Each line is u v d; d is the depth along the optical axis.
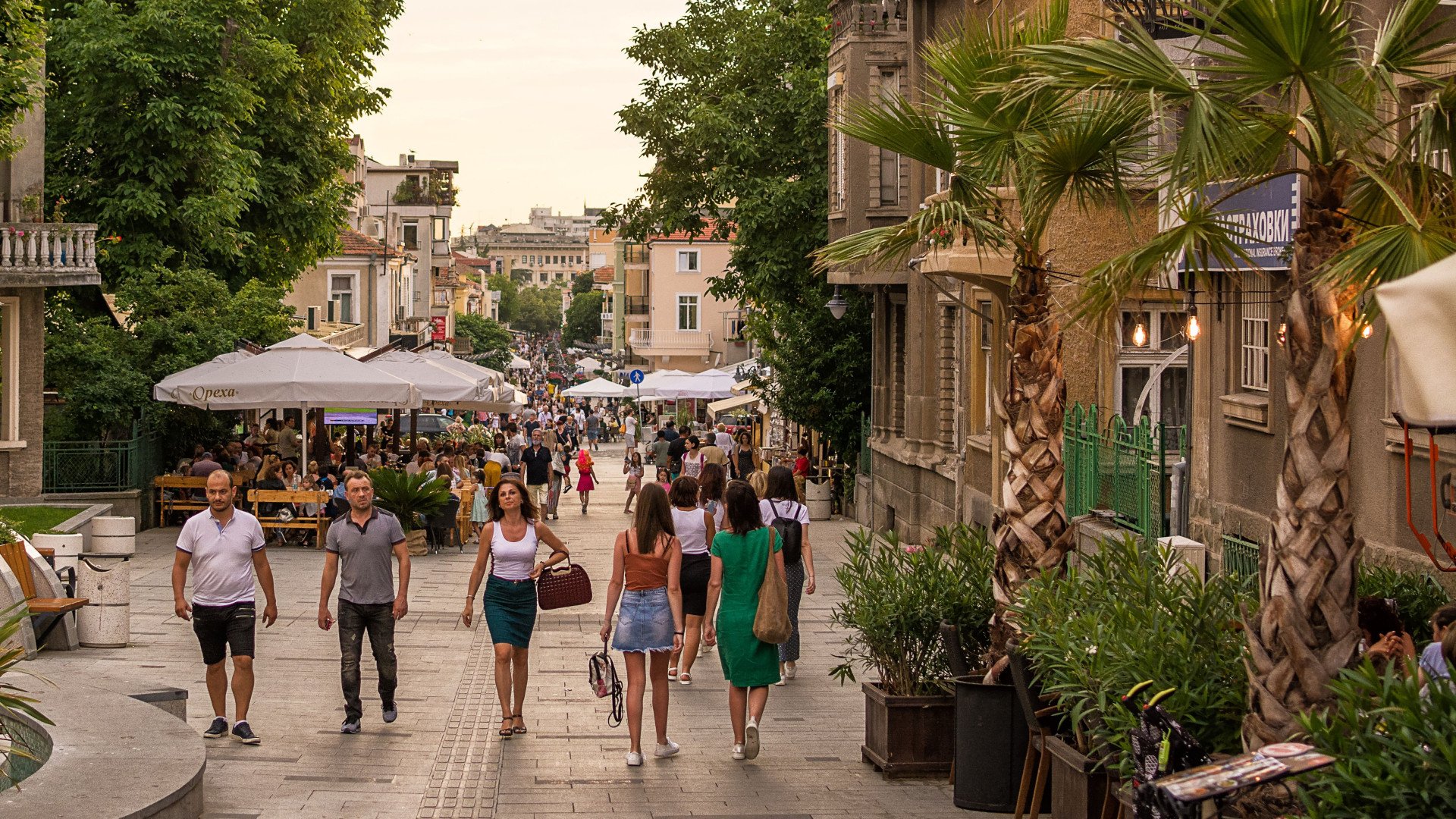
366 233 94.38
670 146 44.94
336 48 39.75
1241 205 13.71
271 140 39.03
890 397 35.44
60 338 30.20
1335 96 7.32
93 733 10.44
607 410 115.75
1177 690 7.87
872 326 38.41
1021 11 12.94
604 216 45.91
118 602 16.84
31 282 27.48
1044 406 10.92
